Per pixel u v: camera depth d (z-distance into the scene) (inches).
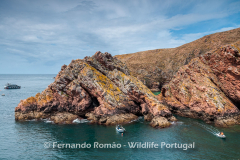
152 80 5600.4
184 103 2434.8
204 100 2149.4
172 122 2086.6
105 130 1829.5
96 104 2357.3
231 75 2162.9
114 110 2129.7
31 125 2012.8
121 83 2442.2
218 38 6087.6
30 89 5846.5
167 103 2741.1
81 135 1692.9
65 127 1935.3
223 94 2202.3
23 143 1518.2
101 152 1346.0
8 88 6003.9
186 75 2664.9
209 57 2491.4
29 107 2314.2
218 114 1987.0
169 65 6338.6
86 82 2292.1
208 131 1774.1
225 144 1464.1
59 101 2325.3
